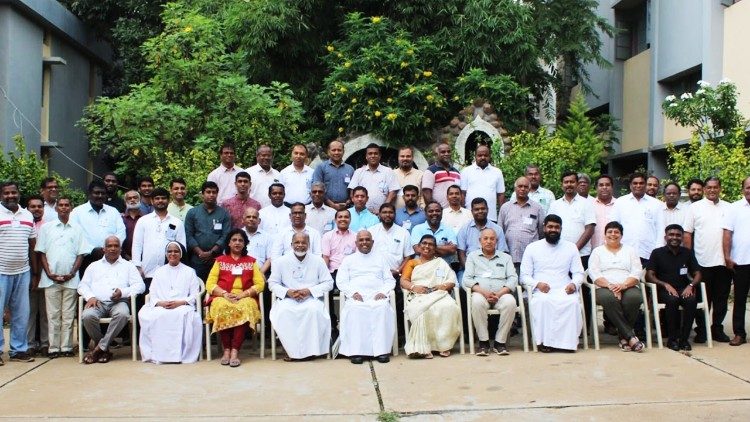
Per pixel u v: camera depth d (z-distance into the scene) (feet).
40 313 23.91
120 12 54.85
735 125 35.70
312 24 43.32
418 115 38.60
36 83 45.55
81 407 17.07
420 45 40.75
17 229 22.34
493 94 39.93
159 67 39.24
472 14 41.27
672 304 23.29
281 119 38.52
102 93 61.98
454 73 42.34
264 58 42.14
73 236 23.58
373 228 25.30
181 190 26.71
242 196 26.04
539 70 48.70
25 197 30.96
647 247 25.73
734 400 17.02
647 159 52.44
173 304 22.80
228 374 20.63
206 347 23.36
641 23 55.52
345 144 39.01
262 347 23.02
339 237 25.32
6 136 41.16
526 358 22.38
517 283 24.34
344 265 24.00
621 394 17.70
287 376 20.29
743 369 20.24
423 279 23.93
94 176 58.08
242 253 23.62
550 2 50.57
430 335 22.86
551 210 26.48
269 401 17.54
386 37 40.70
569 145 39.17
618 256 24.17
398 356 23.13
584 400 17.22
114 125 38.96
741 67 40.11
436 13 42.34
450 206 27.09
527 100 44.70
